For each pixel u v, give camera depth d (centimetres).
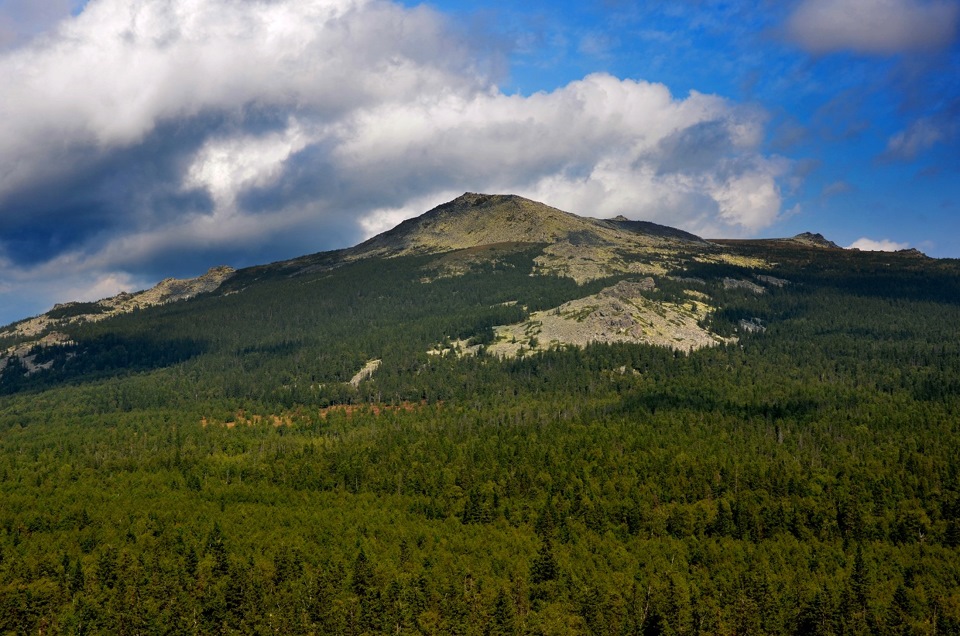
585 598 17050
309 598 17300
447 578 18100
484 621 16425
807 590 17575
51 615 17312
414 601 17312
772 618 16775
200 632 16812
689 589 17700
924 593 17675
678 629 16462
